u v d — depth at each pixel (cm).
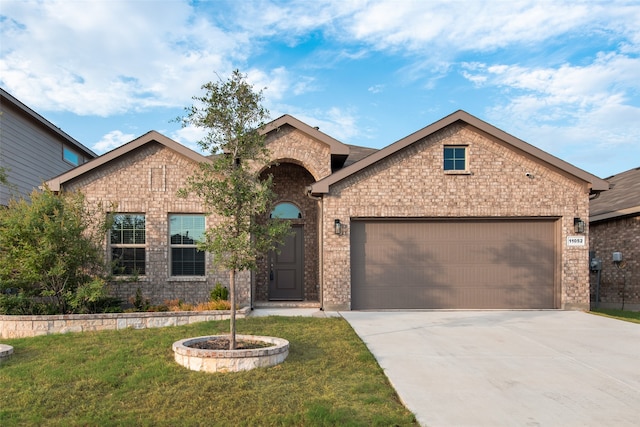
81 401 558
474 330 953
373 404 545
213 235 741
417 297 1260
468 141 1271
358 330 945
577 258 1250
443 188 1262
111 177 1254
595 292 1630
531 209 1260
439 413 521
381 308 1257
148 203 1253
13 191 1416
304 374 647
